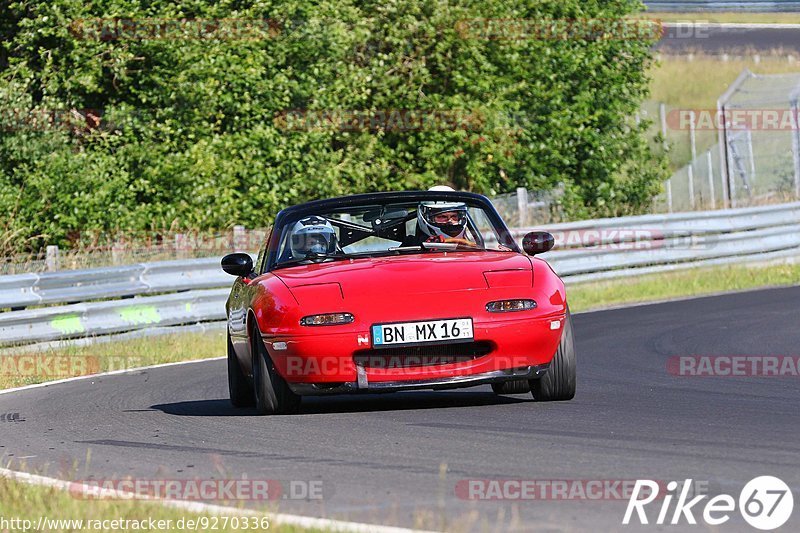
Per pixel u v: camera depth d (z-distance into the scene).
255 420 21.88
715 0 139.88
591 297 51.81
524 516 13.27
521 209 63.94
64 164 58.03
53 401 27.89
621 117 73.81
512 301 21.28
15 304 39.31
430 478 15.61
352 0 68.69
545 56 70.62
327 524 12.96
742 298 47.94
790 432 18.25
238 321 24.27
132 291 43.38
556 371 22.11
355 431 19.77
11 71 61.62
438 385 20.97
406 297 21.19
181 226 58.91
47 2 61.94
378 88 67.88
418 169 69.69
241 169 61.00
